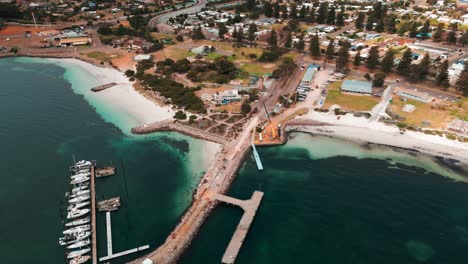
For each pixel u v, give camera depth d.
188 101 171.50
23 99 181.88
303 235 97.62
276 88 187.88
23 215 105.31
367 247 93.44
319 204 108.50
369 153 134.75
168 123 156.50
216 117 160.12
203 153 135.75
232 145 139.00
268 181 119.69
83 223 101.62
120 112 169.12
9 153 135.00
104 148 139.75
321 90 185.25
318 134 148.38
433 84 185.62
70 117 164.00
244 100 173.62
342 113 160.38
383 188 114.69
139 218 104.19
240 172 125.19
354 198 110.50
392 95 175.75
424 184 116.38
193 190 115.75
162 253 90.81
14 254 92.44
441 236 96.12
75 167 125.12
